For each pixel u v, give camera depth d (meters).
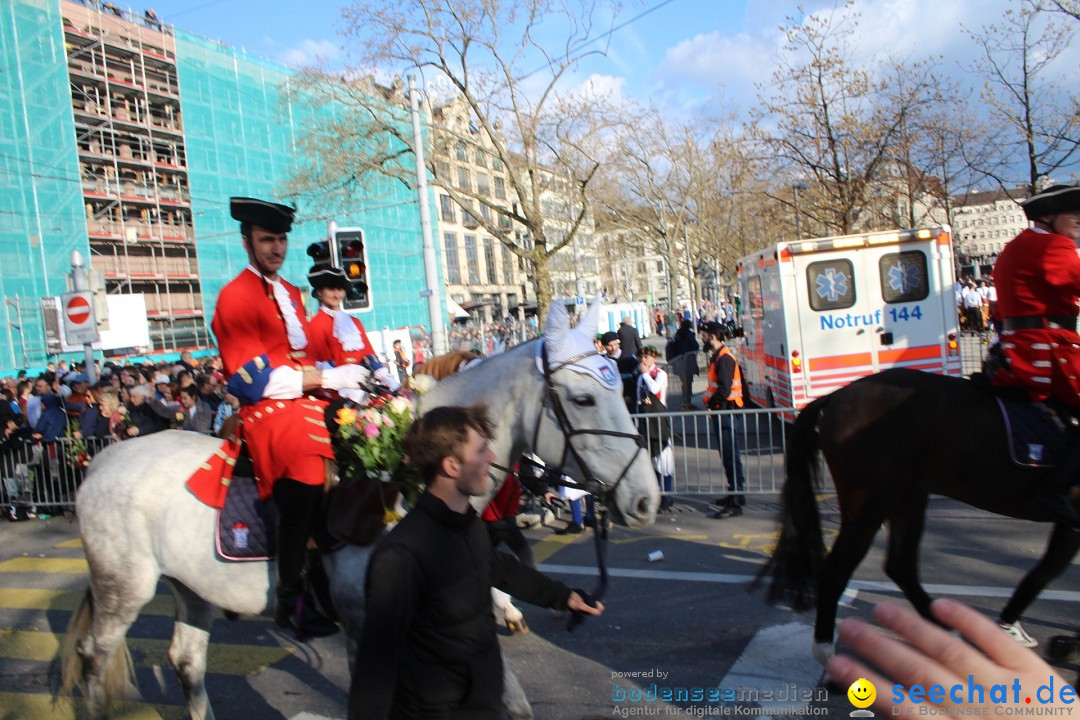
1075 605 5.54
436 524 2.60
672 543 7.78
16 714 5.02
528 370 4.00
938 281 11.08
